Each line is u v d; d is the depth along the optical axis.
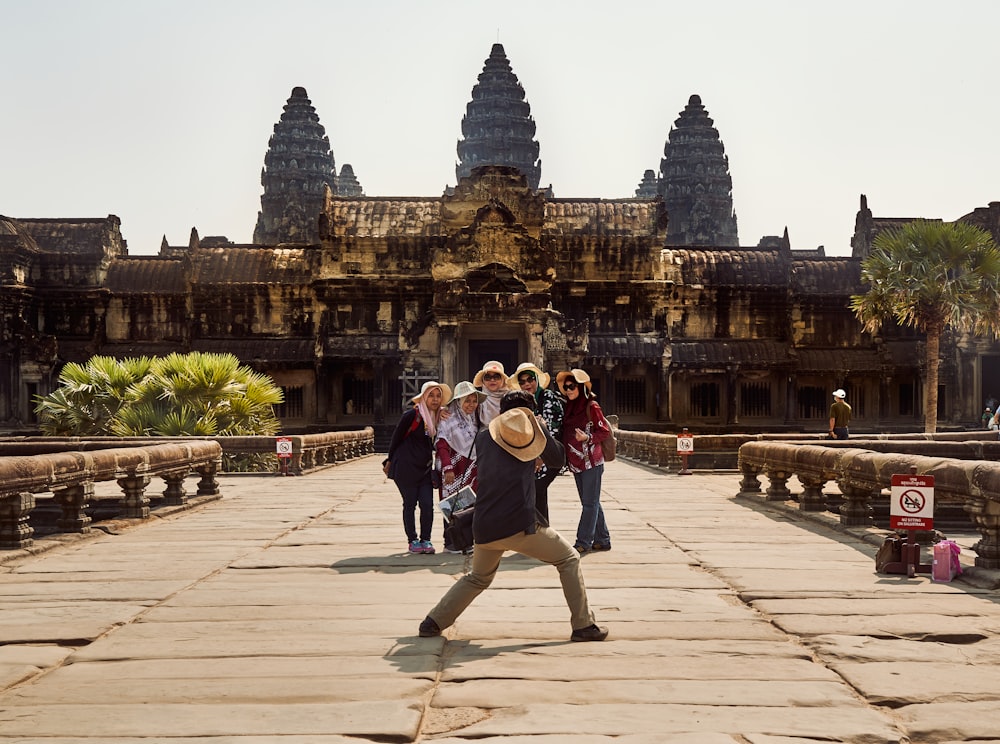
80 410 37.00
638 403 65.88
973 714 6.33
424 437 13.93
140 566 12.54
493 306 58.75
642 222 70.62
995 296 49.06
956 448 21.00
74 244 71.38
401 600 10.25
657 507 19.98
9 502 13.43
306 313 65.88
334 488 25.66
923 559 12.20
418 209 69.94
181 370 37.06
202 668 7.53
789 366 65.38
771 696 6.73
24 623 9.08
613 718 6.25
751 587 10.73
